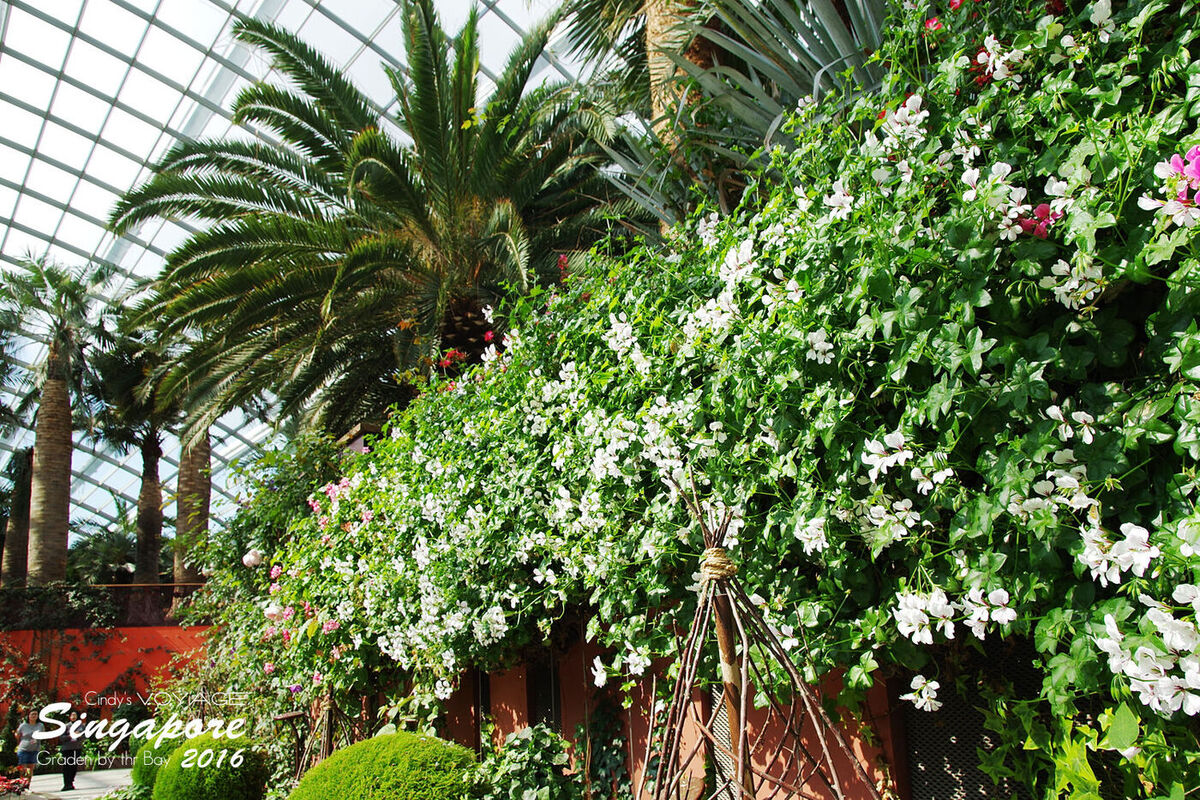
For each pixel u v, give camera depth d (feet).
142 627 50.83
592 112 19.04
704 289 8.88
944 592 5.58
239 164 31.09
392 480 15.44
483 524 11.75
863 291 5.89
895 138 6.12
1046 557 4.89
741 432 7.30
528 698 14.85
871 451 5.69
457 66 27.78
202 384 33.09
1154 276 4.65
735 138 10.92
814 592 6.70
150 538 64.64
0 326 59.82
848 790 8.00
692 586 7.41
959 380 5.27
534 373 11.25
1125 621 4.56
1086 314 5.04
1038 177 5.79
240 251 26.91
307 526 19.77
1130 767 5.04
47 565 52.54
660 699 8.12
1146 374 4.86
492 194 27.86
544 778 11.59
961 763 7.32
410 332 28.14
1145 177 4.74
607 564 8.78
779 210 7.55
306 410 37.50
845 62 9.70
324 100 29.17
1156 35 5.43
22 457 70.85
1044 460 4.92
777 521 6.68
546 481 10.68
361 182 25.66
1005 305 5.36
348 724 17.95
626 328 8.87
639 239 10.66
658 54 14.60
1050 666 4.83
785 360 6.63
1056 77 5.55
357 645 16.20
